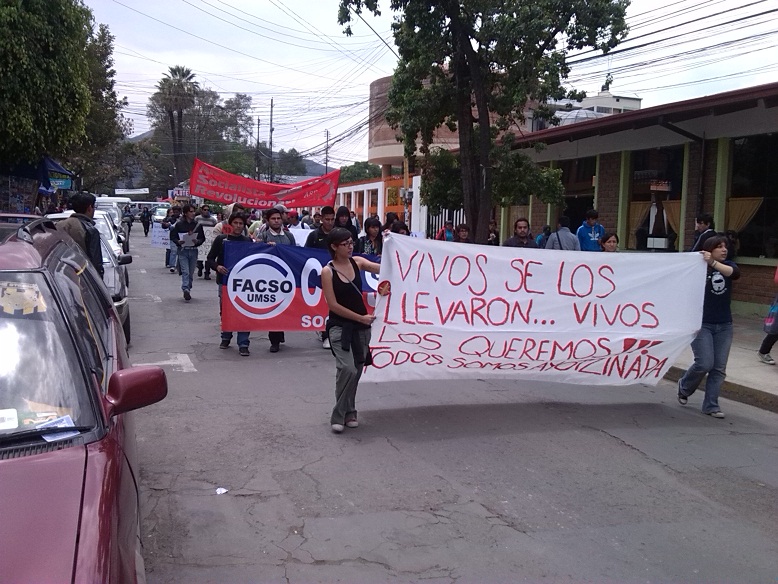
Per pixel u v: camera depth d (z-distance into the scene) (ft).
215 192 57.00
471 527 14.69
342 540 13.92
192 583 12.16
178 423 20.95
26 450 8.58
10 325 9.89
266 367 28.78
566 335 23.67
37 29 45.09
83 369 9.86
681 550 14.07
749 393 26.61
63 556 7.02
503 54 42.04
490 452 19.27
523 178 46.50
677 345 24.23
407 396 25.04
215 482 16.58
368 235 37.78
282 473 17.24
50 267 11.27
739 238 44.06
